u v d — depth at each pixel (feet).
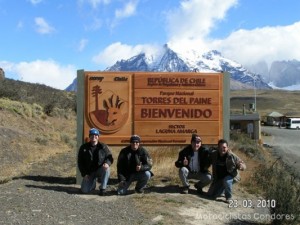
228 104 41.60
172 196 35.19
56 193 34.06
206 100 41.37
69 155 66.44
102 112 40.65
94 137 35.27
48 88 188.75
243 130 213.05
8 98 111.24
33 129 92.22
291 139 226.38
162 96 41.04
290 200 31.24
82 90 40.68
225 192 35.68
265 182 43.16
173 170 45.68
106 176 34.88
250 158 79.82
